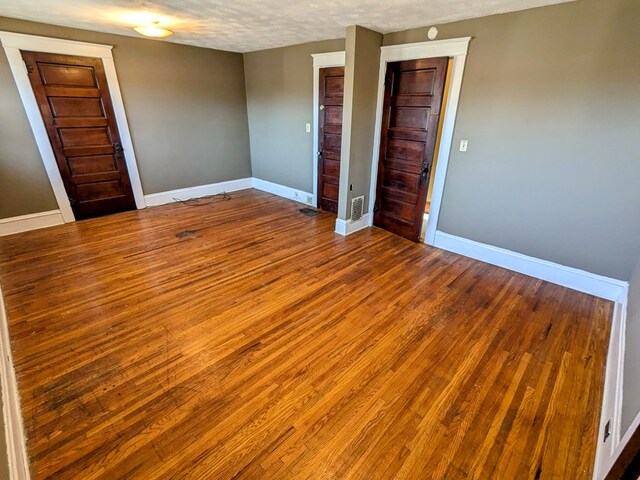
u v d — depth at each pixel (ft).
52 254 11.14
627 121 7.88
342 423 5.41
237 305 8.52
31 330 7.39
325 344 7.18
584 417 5.55
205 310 8.28
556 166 9.15
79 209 14.24
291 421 5.42
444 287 9.56
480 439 5.17
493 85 9.68
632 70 7.57
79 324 7.64
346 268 10.61
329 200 16.22
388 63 11.92
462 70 10.14
